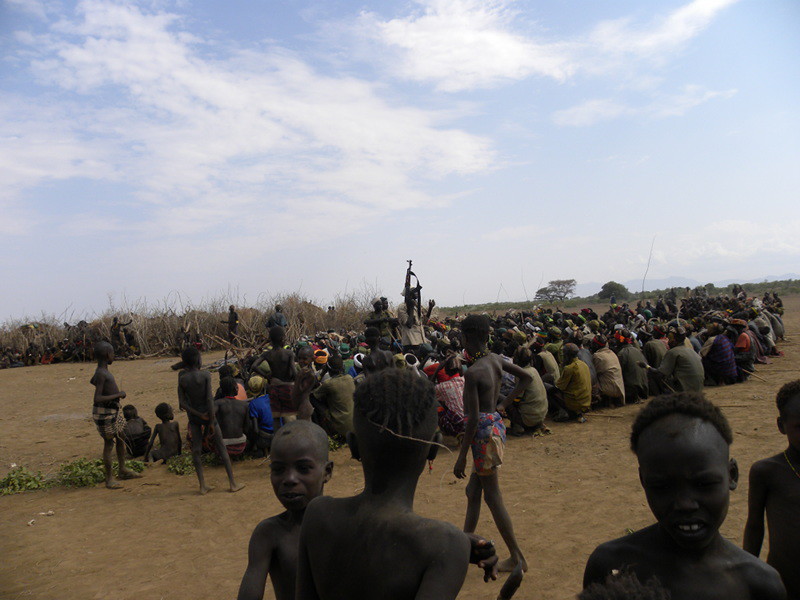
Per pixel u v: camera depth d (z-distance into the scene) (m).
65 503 7.57
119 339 28.00
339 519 1.81
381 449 1.79
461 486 7.25
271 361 8.80
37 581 5.20
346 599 1.73
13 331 30.22
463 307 50.16
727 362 11.86
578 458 8.05
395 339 14.87
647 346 11.85
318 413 9.48
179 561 5.57
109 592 4.95
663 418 1.76
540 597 4.41
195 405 7.82
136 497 7.74
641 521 5.70
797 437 2.52
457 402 7.15
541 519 5.96
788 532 2.57
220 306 29.22
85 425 13.06
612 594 1.36
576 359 10.16
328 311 29.42
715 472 1.67
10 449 10.98
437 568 1.66
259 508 7.04
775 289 50.12
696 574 1.82
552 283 60.75
